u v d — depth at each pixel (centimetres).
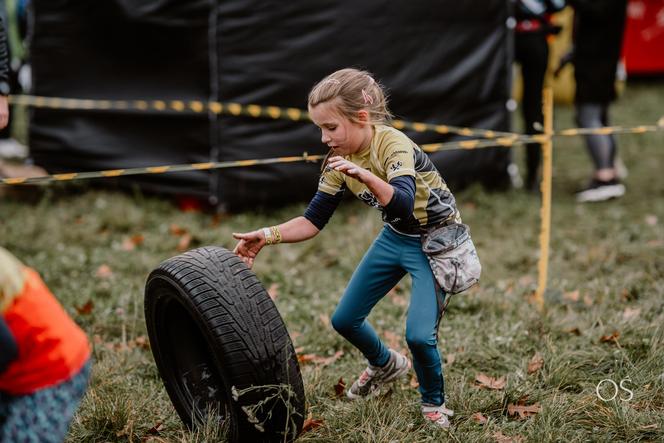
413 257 457
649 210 1012
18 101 1038
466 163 1063
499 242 877
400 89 1006
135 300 651
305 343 607
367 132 430
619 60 1053
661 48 2002
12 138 1330
